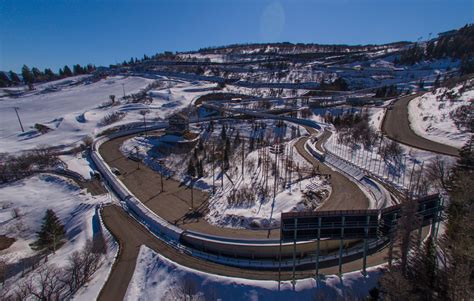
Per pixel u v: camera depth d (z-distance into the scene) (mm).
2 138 142250
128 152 109312
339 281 40781
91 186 82938
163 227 57719
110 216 64125
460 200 45750
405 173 73125
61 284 42781
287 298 39000
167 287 42562
